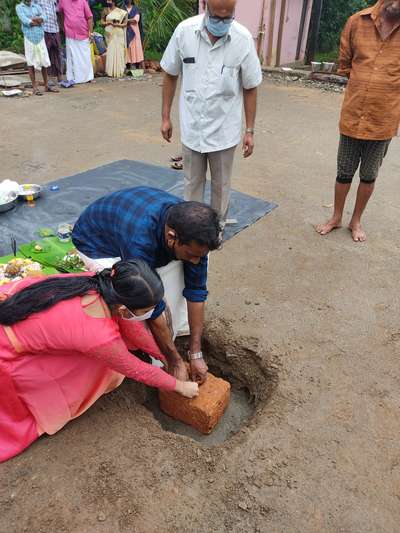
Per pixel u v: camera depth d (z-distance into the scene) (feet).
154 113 24.98
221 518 6.34
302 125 23.85
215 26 10.02
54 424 7.27
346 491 6.70
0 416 6.95
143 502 6.49
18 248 11.94
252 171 17.83
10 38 38.42
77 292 6.34
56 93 28.60
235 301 10.57
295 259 12.25
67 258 10.68
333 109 27.04
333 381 8.53
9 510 6.34
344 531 6.23
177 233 6.15
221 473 6.90
